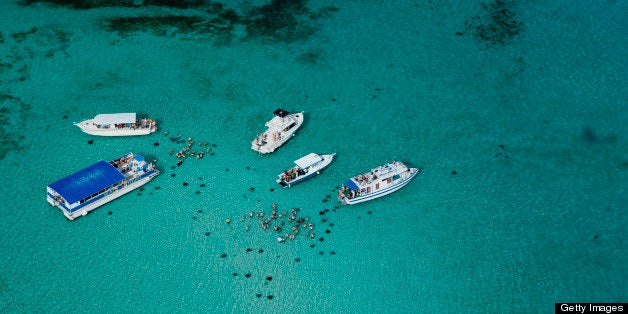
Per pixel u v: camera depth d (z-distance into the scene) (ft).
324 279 238.89
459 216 265.13
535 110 319.27
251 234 254.27
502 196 274.77
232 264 243.19
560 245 253.24
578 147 298.76
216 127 304.71
